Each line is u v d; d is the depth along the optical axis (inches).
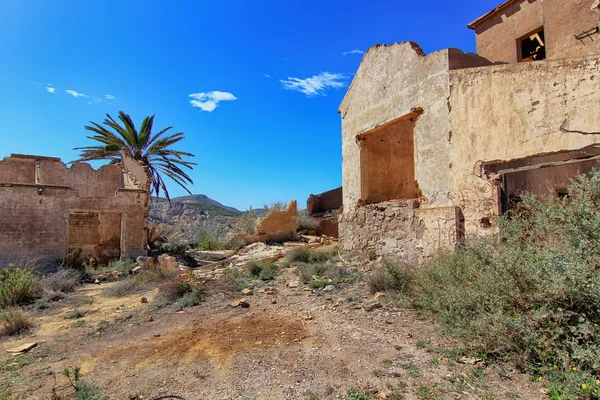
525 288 145.3
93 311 267.0
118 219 716.0
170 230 857.5
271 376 140.3
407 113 339.6
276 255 488.7
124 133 885.2
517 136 241.0
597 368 113.9
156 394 131.5
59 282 357.7
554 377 119.6
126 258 559.5
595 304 124.6
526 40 410.9
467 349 147.7
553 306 134.4
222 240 782.5
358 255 404.5
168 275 383.9
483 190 262.8
